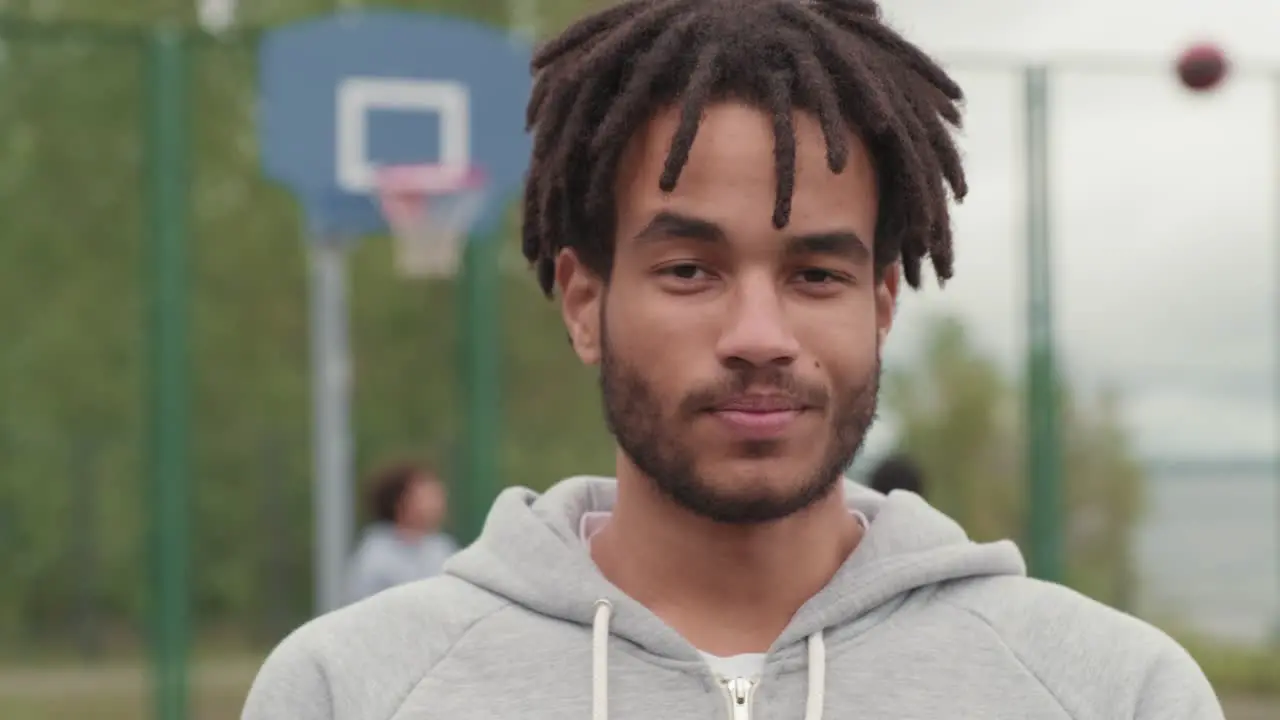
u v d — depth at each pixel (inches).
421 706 84.5
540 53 92.5
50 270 768.9
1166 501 563.2
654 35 85.6
